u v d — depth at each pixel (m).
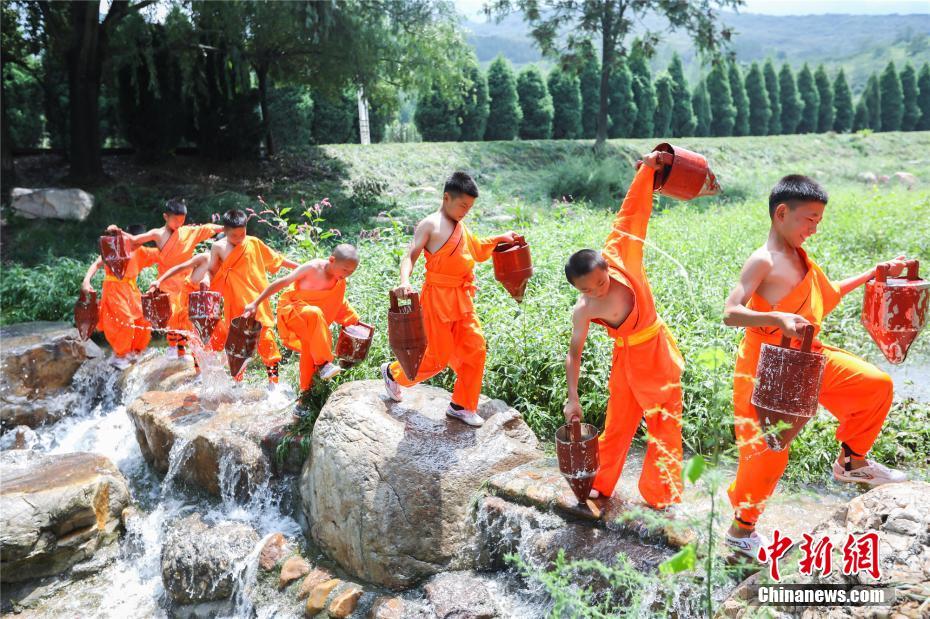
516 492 4.33
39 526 5.11
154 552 5.38
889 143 34.75
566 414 3.81
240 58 17.67
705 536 3.65
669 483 3.74
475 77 27.12
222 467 5.50
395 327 4.28
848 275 7.73
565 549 3.89
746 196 20.42
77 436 7.08
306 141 23.97
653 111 33.19
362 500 4.41
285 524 5.20
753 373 3.49
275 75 19.95
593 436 3.84
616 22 24.77
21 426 7.19
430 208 17.30
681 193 3.83
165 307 6.72
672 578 3.40
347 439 4.70
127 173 17.44
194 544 4.95
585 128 31.45
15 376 7.30
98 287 10.06
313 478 4.86
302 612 4.37
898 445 4.99
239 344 5.37
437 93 26.45
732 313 3.31
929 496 3.32
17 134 19.94
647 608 3.53
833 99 42.53
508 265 4.76
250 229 14.66
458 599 3.99
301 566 4.68
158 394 6.54
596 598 3.73
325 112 25.66
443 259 4.55
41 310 9.80
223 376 6.45
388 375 5.11
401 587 4.25
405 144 23.36
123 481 5.80
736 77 38.12
